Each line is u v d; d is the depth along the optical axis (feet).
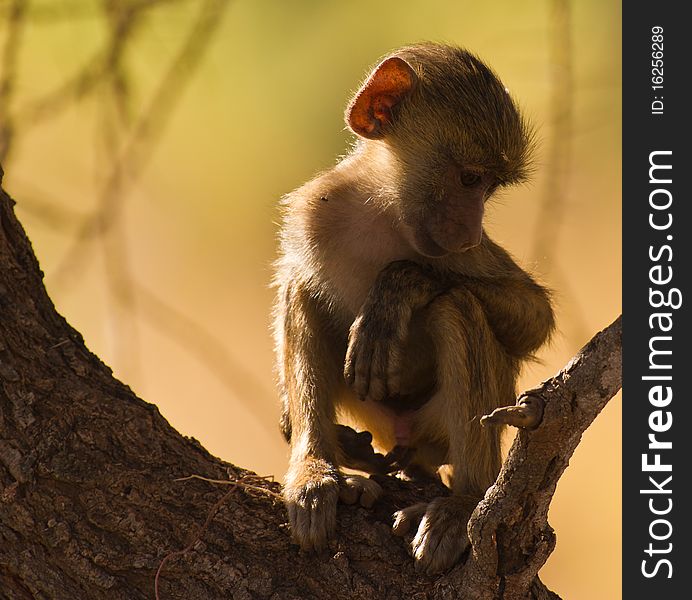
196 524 23.30
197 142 84.17
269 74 84.23
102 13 36.24
